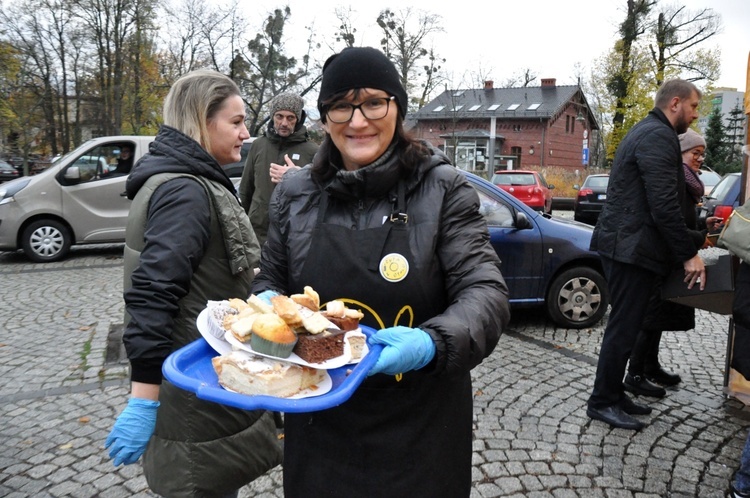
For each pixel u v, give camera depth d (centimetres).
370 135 142
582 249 546
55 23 2631
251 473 184
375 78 137
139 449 152
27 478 288
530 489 280
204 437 172
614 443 326
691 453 316
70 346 495
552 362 466
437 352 119
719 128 3659
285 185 163
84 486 281
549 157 4203
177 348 167
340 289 145
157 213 162
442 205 143
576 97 4366
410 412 146
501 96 4444
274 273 164
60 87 2808
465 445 157
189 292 168
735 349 268
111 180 894
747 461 260
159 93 2969
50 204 864
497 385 414
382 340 119
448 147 3697
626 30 2931
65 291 700
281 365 115
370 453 147
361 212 148
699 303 352
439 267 144
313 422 154
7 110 2131
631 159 319
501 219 549
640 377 399
